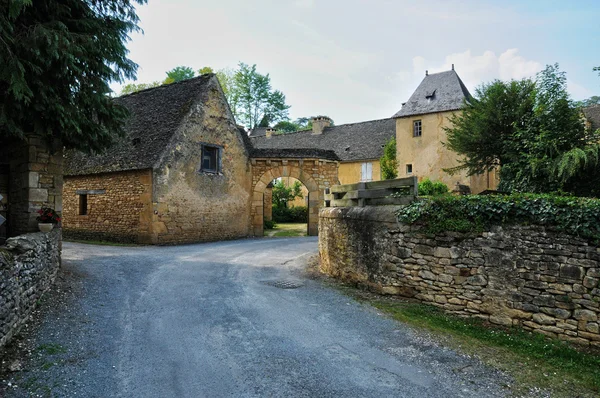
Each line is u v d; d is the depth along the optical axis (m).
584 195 11.48
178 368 4.16
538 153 12.46
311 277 8.84
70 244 13.37
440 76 26.30
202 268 9.38
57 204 7.96
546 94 13.48
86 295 6.51
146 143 14.71
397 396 3.71
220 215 16.12
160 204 13.72
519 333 5.55
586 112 22.95
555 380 4.15
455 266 6.35
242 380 3.94
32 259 5.34
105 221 14.98
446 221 6.45
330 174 18.61
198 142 15.20
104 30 7.37
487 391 3.87
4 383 3.63
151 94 17.58
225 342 4.90
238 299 6.80
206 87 15.59
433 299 6.61
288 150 17.94
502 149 15.66
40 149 7.68
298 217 29.83
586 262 5.15
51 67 6.59
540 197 5.66
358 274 7.94
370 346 4.91
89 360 4.25
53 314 5.44
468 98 19.34
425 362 4.49
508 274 5.80
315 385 3.88
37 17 6.81
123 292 6.94
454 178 23.70
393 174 25.53
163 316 5.79
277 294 7.23
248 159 17.61
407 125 25.64
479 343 5.12
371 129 31.64
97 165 15.32
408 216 6.95
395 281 7.16
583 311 5.14
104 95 7.70
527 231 5.67
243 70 44.03
